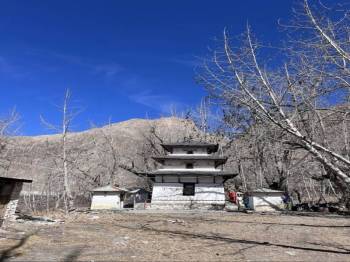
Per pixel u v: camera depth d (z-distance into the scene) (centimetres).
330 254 1023
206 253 1014
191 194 3519
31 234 1287
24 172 4056
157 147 5047
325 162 884
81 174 4419
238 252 1037
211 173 3475
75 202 4266
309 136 1008
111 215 2327
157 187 3531
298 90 1003
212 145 3803
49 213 2498
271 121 995
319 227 1705
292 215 2503
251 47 1095
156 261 892
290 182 4291
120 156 4928
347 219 2144
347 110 969
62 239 1205
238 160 4244
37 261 845
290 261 916
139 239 1259
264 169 3819
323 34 937
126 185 5053
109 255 952
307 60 1083
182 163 3716
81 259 888
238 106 1159
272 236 1396
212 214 2552
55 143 4838
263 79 1019
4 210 1562
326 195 4131
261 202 3219
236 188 4659
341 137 1191
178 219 2088
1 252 930
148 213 2616
